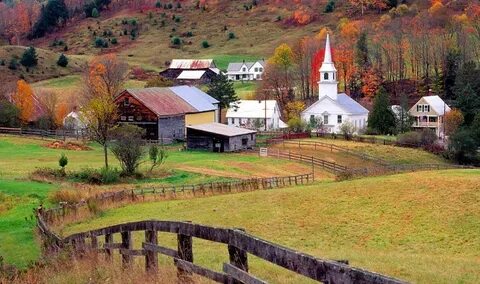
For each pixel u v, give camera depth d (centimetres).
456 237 4434
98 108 10081
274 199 5712
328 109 14975
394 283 766
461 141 11400
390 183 5953
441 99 16300
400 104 15900
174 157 9938
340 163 10444
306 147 11669
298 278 1888
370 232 4628
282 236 4553
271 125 15850
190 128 11269
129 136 8031
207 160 9644
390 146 11919
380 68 19825
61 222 4588
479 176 6219
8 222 4359
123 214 5234
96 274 1823
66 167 8138
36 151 9912
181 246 1512
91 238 2327
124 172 7725
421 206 5172
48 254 2597
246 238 1138
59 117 14250
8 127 12375
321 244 4269
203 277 1491
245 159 9988
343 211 5209
